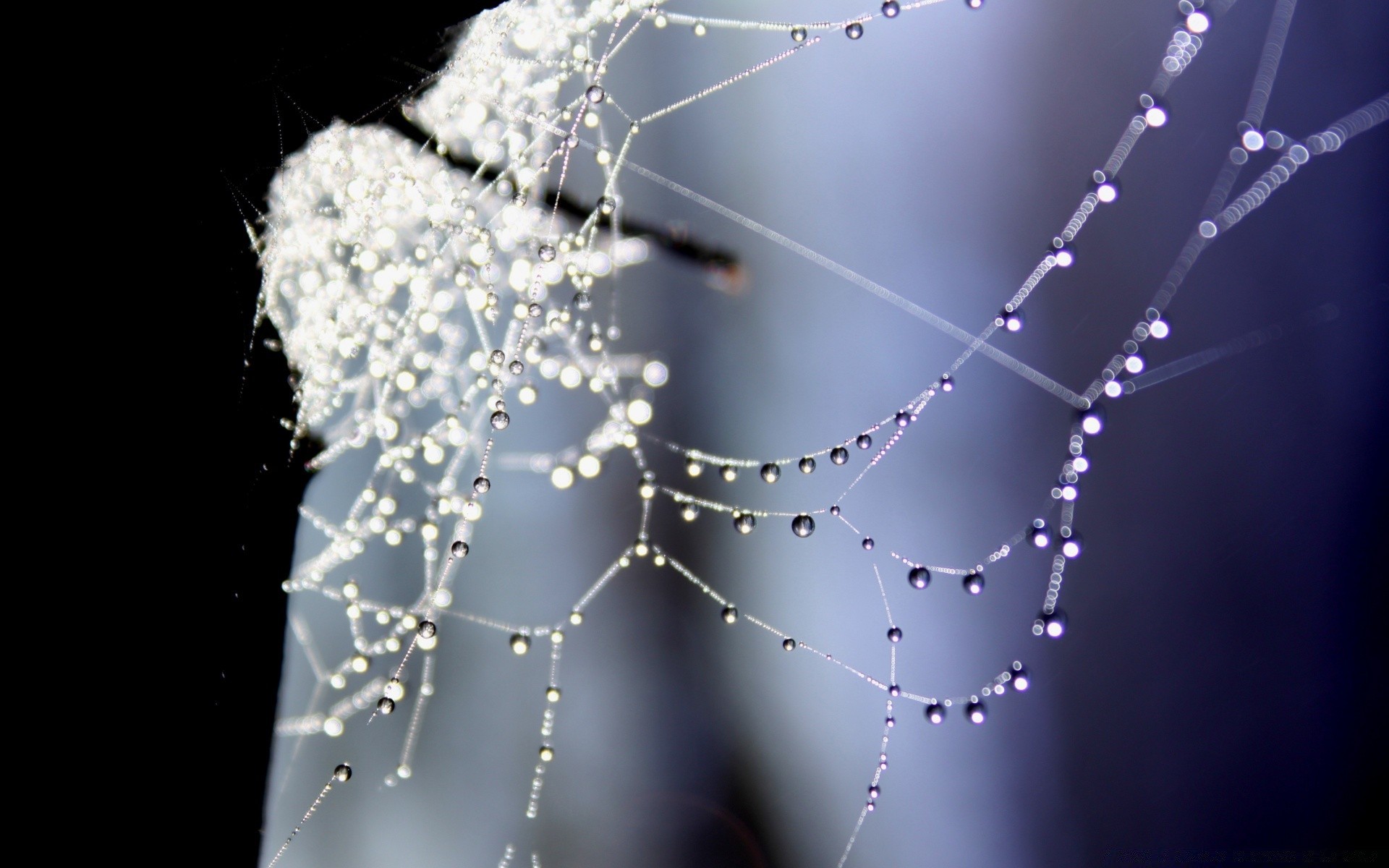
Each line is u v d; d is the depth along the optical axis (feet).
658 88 0.94
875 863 0.91
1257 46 0.88
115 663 0.87
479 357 0.94
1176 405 0.90
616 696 0.94
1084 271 0.90
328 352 0.93
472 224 0.92
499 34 0.89
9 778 0.86
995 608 0.91
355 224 0.92
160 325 0.88
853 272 0.93
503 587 0.95
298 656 0.95
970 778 0.91
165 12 0.86
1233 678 0.89
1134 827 0.90
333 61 0.88
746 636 0.93
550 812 0.94
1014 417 0.91
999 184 0.91
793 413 0.93
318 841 0.93
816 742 0.92
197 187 0.88
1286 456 0.89
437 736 0.95
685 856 0.93
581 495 0.96
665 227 0.94
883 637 0.92
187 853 0.88
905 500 0.92
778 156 0.93
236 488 0.89
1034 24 0.91
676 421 0.94
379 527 0.93
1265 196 0.89
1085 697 0.90
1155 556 0.90
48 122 0.86
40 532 0.87
